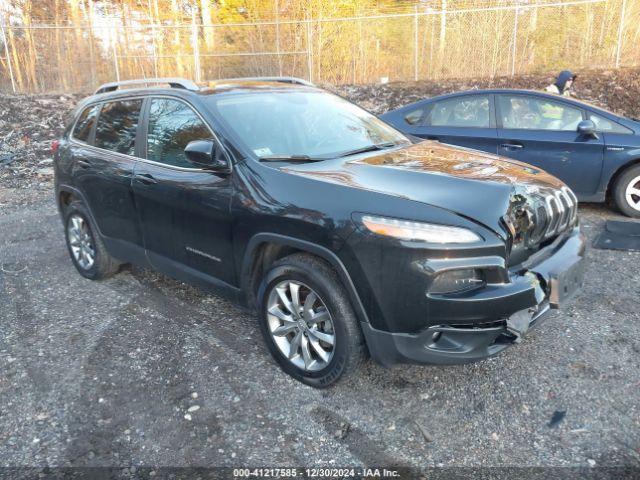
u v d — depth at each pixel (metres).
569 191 3.48
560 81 8.62
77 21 18.48
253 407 3.13
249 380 3.39
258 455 2.76
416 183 3.02
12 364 3.69
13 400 3.29
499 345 2.91
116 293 4.81
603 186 6.31
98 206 4.63
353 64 17.80
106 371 3.55
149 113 4.20
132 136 4.31
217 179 3.51
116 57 18.47
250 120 3.75
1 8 17.55
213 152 3.52
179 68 19.03
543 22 16.08
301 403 3.15
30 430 3.01
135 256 4.43
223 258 3.57
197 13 21.61
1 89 17.34
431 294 2.71
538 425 2.88
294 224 3.06
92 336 4.03
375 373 3.42
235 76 18.97
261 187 3.26
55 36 17.56
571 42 15.86
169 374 3.49
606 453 2.66
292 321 3.29
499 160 3.70
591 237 5.76
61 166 5.07
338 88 16.97
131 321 4.25
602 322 3.91
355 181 3.07
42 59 17.58
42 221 7.23
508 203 2.87
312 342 3.21
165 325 4.16
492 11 16.22
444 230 2.69
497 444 2.77
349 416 3.03
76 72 17.95
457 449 2.75
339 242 2.88
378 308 2.84
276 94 4.20
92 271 4.99
